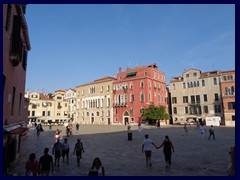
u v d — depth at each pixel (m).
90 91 66.56
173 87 57.31
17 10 10.57
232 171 8.54
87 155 14.00
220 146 16.81
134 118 53.22
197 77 53.22
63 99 78.38
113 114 58.50
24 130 10.14
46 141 21.44
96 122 63.03
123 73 59.84
